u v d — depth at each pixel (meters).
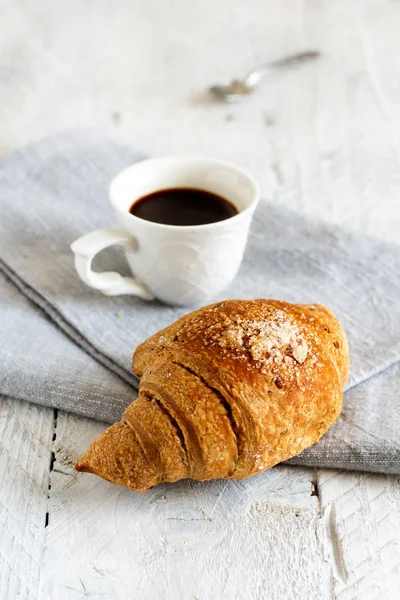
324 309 0.38
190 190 0.44
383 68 0.69
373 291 0.44
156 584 0.33
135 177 0.43
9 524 0.34
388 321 0.42
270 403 0.33
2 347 0.40
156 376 0.34
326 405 0.35
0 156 0.55
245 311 0.35
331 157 0.58
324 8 0.79
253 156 0.58
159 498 0.35
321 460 0.36
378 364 0.39
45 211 0.48
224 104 0.65
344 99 0.65
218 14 0.79
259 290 0.44
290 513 0.35
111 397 0.38
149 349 0.36
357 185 0.55
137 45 0.73
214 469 0.33
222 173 0.44
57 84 0.67
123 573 0.33
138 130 0.61
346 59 0.70
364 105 0.64
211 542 0.34
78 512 0.35
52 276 0.44
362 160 0.57
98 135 0.55
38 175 0.51
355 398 0.38
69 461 0.36
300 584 0.33
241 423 0.33
